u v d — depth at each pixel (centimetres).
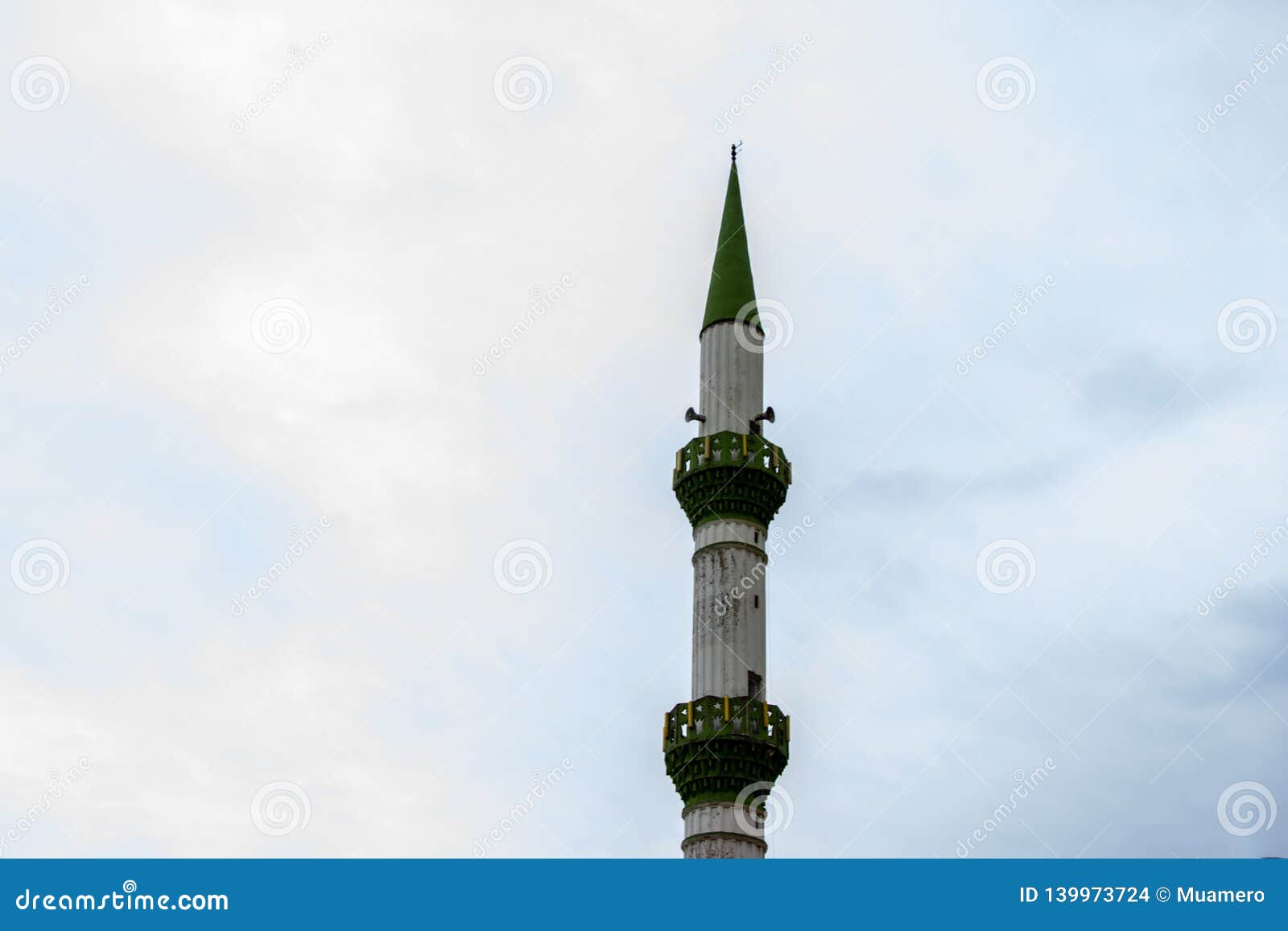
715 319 7488
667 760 6675
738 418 7288
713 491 7062
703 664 6812
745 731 6569
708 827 6475
